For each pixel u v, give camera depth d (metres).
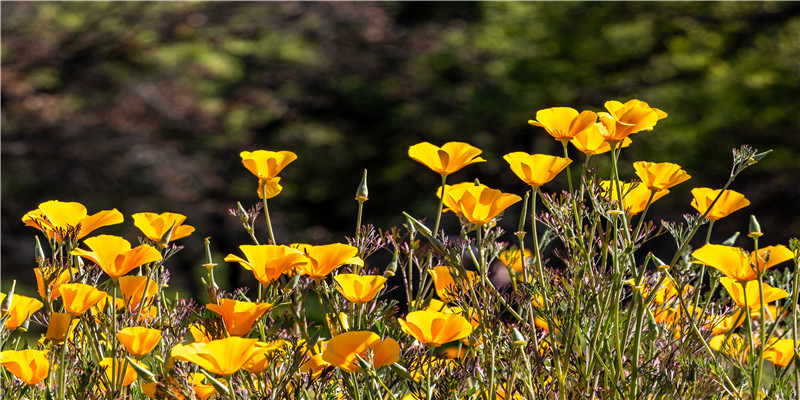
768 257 1.40
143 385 1.34
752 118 10.99
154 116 12.23
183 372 1.32
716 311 1.71
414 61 12.77
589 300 1.46
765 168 10.51
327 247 1.43
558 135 1.51
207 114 12.39
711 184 10.65
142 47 12.55
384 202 12.51
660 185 1.53
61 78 12.19
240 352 1.15
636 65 12.17
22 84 11.82
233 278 10.02
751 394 1.43
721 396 1.51
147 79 12.39
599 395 1.47
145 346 1.36
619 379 1.46
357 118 12.91
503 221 9.25
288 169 12.68
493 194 1.41
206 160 12.23
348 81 12.66
